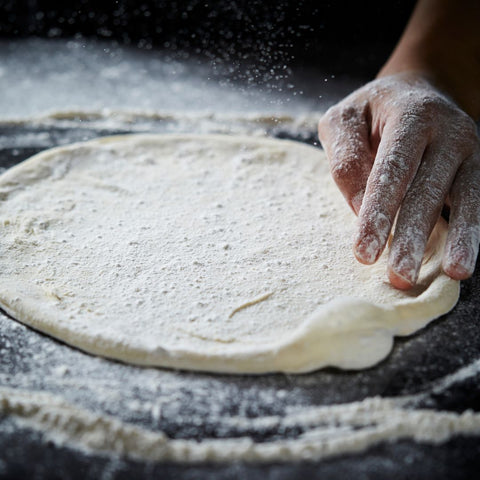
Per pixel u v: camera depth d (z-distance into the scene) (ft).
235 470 2.34
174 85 5.89
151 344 2.83
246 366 2.78
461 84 4.42
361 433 2.47
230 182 4.14
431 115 3.56
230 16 4.58
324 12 4.46
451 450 2.43
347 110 3.90
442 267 3.23
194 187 4.08
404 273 3.04
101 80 6.00
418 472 2.34
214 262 3.36
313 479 2.31
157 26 7.08
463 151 3.51
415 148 3.39
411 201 3.26
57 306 3.08
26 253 3.42
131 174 4.21
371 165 3.58
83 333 2.91
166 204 3.89
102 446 2.40
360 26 6.75
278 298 3.12
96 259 3.38
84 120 5.15
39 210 3.79
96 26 7.08
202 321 2.98
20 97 5.60
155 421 2.56
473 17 4.62
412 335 3.02
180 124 5.11
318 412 2.60
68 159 4.32
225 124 5.10
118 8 7.11
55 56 6.53
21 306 3.08
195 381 2.76
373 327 2.90
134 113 5.24
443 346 2.96
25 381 2.75
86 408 2.62
